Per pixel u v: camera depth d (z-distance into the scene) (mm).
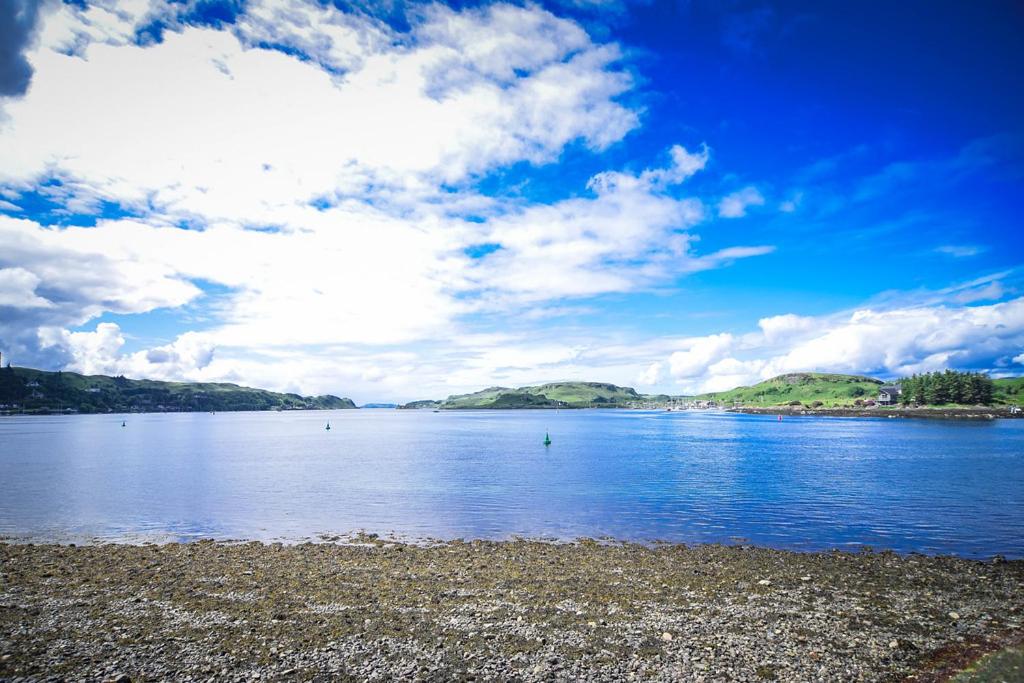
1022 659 17547
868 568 28750
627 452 102750
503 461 86688
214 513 44531
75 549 32625
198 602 22719
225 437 163875
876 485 57844
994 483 58500
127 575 26922
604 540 35344
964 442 120188
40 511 45469
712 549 32812
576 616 21375
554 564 29359
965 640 19297
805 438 139875
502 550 32469
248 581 25875
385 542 34906
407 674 16438
